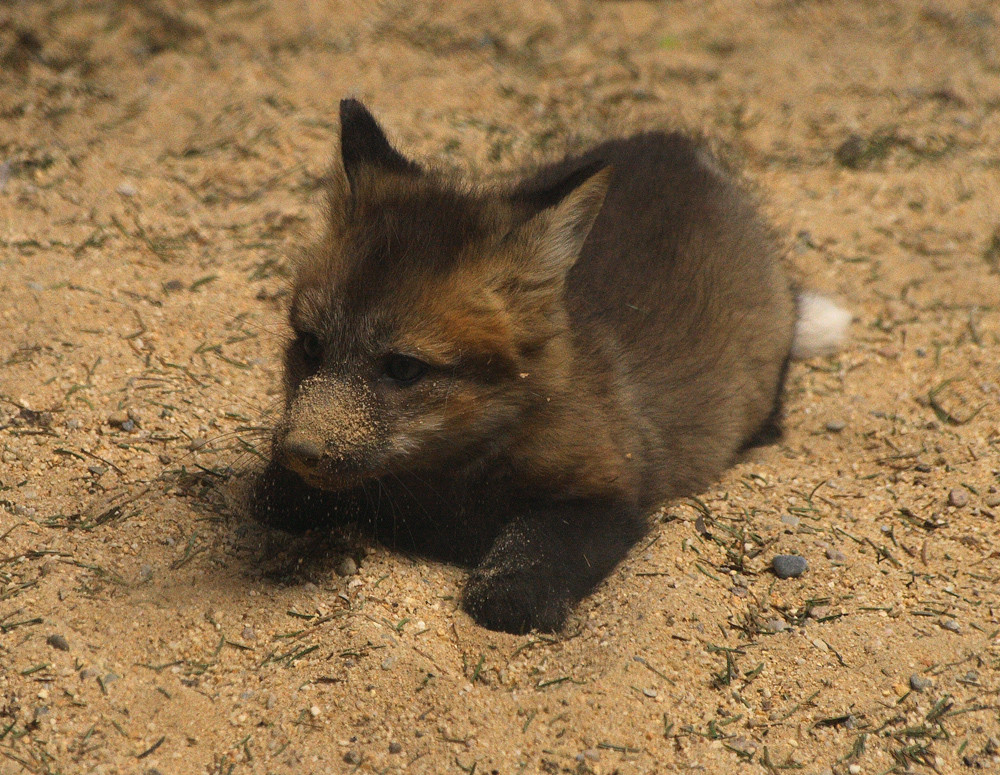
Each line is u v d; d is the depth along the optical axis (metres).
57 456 10.26
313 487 9.62
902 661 8.65
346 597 9.07
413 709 8.06
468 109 18.42
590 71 20.28
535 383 9.02
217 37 19.73
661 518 10.41
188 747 7.66
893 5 23.86
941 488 10.93
